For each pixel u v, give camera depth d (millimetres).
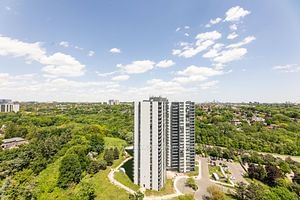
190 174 137875
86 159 146125
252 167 132500
